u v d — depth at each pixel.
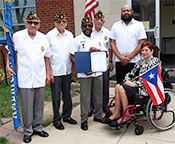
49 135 3.53
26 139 3.33
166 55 10.78
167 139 3.28
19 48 3.14
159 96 3.33
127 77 3.77
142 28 3.99
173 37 11.02
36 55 3.20
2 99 5.42
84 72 3.47
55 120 3.77
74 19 6.77
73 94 5.63
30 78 3.20
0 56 7.80
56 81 3.60
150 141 3.23
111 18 6.37
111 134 3.50
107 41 4.18
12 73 3.19
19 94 3.33
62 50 3.56
